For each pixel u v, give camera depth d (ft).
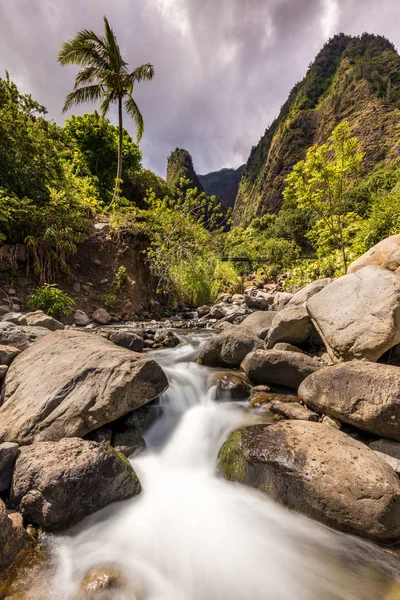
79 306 23.49
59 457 6.30
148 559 5.48
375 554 5.44
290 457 6.73
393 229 28.50
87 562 5.29
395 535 5.50
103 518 6.18
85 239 26.32
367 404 7.61
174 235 31.68
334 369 8.85
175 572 5.26
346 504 5.82
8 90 24.26
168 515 6.47
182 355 15.53
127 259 28.04
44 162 24.82
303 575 5.24
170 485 7.36
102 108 44.98
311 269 36.24
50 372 8.93
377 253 13.94
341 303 11.45
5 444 6.74
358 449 6.77
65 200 24.22
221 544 5.84
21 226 21.97
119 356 8.96
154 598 4.77
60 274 24.36
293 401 10.06
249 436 7.67
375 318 9.81
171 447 8.69
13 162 22.65
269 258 52.65
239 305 31.50
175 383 11.28
